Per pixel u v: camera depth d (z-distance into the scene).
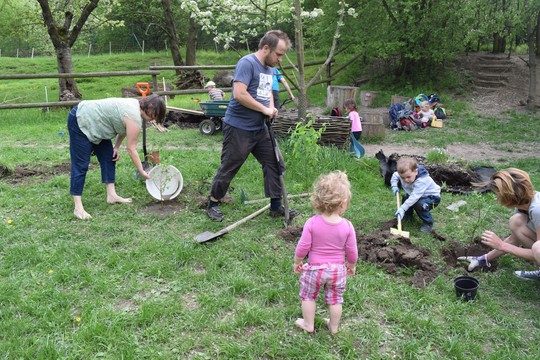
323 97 16.48
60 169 7.65
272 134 5.31
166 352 3.31
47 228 5.38
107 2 21.92
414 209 5.26
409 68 16.73
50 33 15.32
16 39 41.59
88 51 39.56
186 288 4.13
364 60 18.80
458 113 13.79
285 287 4.10
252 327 3.63
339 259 3.43
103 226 5.38
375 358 3.28
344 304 3.90
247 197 6.34
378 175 7.28
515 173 4.07
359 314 3.79
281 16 9.55
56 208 5.92
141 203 6.10
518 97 14.95
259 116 5.21
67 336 3.47
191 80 18.83
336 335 3.51
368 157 8.46
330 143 8.41
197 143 9.83
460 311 3.80
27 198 6.25
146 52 33.81
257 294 4.05
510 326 3.65
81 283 4.15
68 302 3.86
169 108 11.30
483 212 5.87
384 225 5.37
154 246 4.84
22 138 10.54
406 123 11.87
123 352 3.28
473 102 14.90
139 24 35.69
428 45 15.21
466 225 5.48
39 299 3.91
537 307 3.90
